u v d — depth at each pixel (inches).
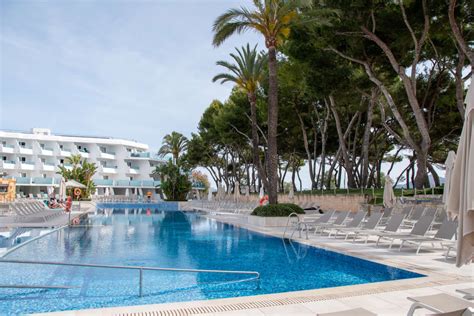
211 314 196.4
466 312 117.2
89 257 410.3
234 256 413.7
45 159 2471.7
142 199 1927.9
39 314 193.9
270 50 718.5
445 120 1056.8
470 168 124.7
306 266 357.1
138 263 376.8
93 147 2628.0
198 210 1391.5
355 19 754.2
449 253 381.7
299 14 759.7
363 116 1300.4
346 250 402.9
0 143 2299.5
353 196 937.5
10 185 1571.1
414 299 144.5
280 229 641.6
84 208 1305.4
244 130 1462.8
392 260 343.9
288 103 1229.7
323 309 203.9
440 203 699.4
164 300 248.2
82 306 234.2
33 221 738.8
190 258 403.2
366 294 233.0
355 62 905.5
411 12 739.4
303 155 1642.5
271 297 226.5
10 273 327.9
